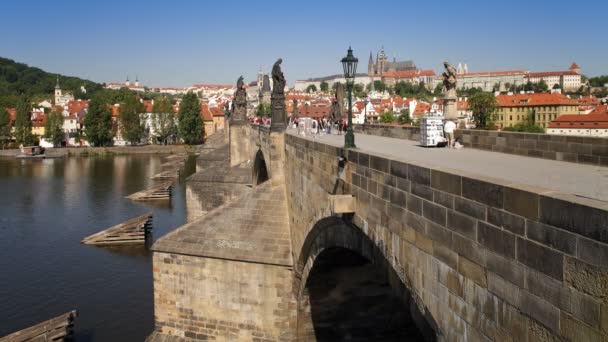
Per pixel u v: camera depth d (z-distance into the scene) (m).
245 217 40.03
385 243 16.52
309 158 28.58
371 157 17.59
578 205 8.53
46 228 84.94
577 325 8.60
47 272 63.09
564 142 25.47
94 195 114.94
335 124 70.50
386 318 34.66
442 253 12.89
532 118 177.12
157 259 39.94
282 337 37.31
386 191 16.34
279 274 37.38
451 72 42.16
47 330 42.62
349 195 19.56
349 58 22.23
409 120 186.12
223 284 38.62
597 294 8.19
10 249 73.00
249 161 87.19
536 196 9.51
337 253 27.88
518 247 10.03
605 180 17.80
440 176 12.92
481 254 11.25
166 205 105.44
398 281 15.70
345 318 34.75
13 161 182.88
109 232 76.12
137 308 52.03
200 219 40.81
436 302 13.25
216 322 38.88
